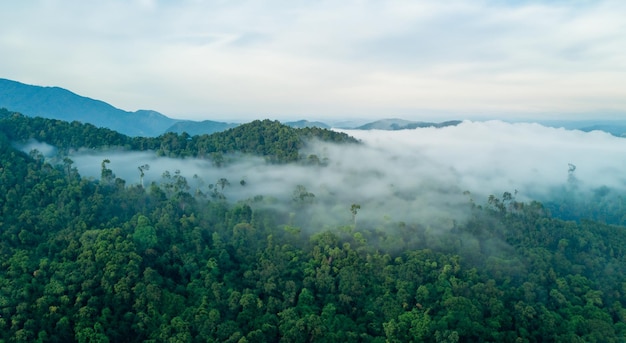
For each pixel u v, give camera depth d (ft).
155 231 353.10
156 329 264.11
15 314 251.39
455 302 306.55
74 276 282.15
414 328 284.61
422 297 321.73
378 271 357.82
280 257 362.74
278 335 279.69
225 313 292.61
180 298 286.46
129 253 306.14
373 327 293.84
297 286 332.60
